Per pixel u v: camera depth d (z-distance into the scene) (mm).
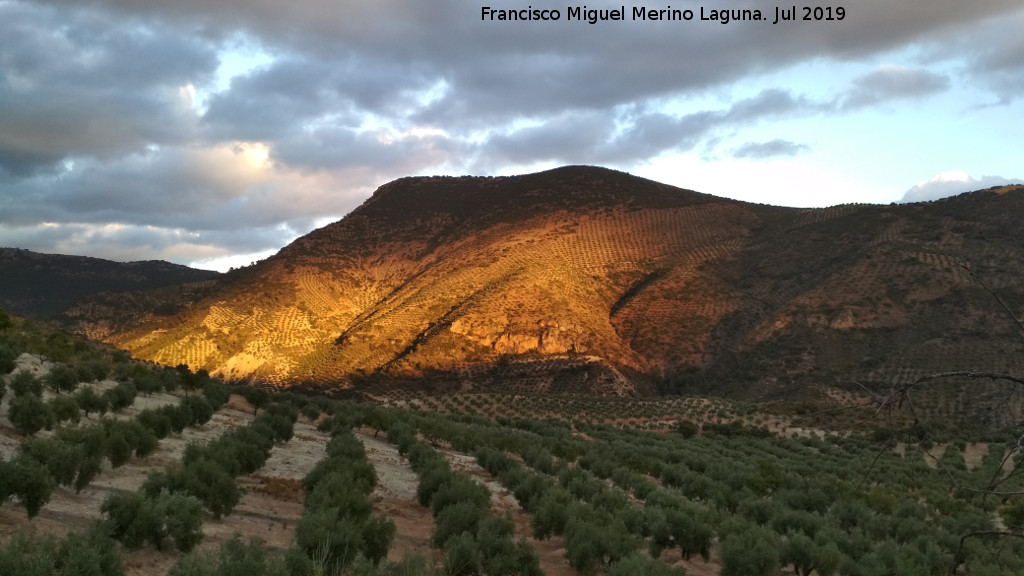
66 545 8953
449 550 12703
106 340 158500
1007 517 24953
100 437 15523
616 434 57875
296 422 35000
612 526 16328
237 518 14938
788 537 19719
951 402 78625
